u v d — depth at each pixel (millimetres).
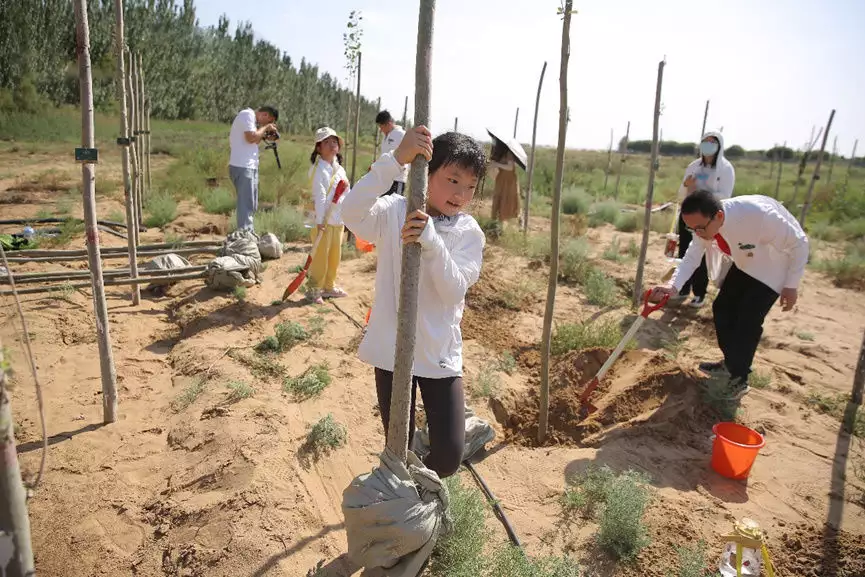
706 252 4992
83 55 3271
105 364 3703
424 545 2307
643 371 4695
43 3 25625
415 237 1983
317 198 5957
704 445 4109
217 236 9031
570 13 3412
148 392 4230
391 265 2373
